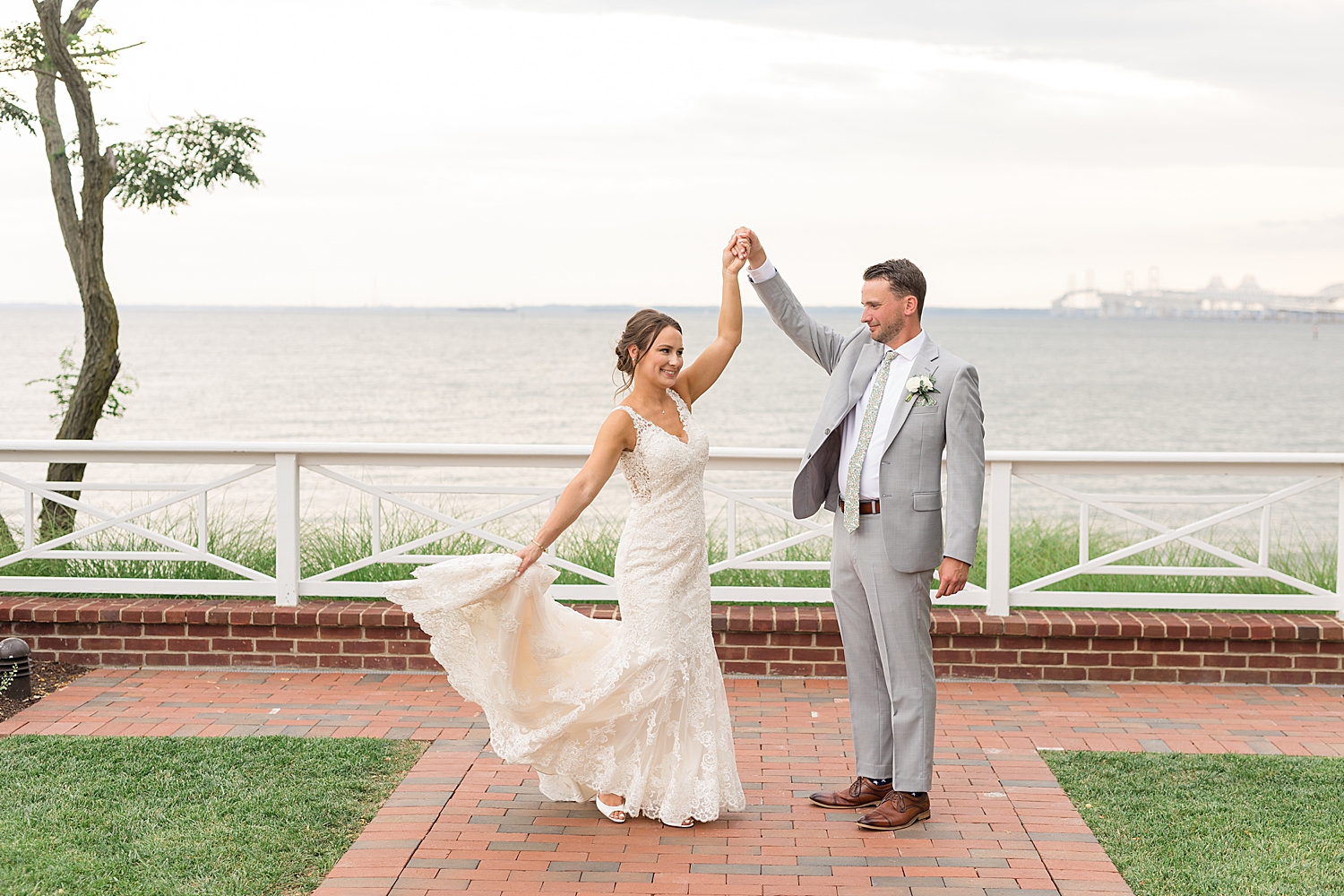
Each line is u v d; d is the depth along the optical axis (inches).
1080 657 222.4
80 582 239.5
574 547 280.7
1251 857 141.5
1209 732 193.3
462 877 136.3
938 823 154.3
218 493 596.7
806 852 144.9
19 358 2674.7
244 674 225.3
